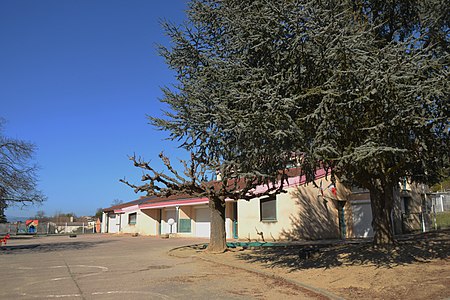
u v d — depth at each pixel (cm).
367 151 890
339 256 1362
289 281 1066
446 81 919
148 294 931
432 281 931
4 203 2567
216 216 1828
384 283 953
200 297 897
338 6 1055
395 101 926
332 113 969
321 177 2242
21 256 1934
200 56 1380
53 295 934
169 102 1382
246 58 1108
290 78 1028
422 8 1223
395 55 900
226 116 1035
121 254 1914
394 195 2586
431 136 1116
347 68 959
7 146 2509
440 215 3141
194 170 1788
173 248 2091
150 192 1798
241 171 1128
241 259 1548
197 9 1327
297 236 2227
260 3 1035
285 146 996
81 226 6284
